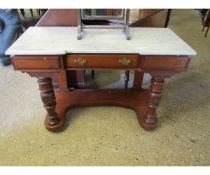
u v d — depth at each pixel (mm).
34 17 3043
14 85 1655
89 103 1342
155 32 1086
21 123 1272
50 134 1199
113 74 1862
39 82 974
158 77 969
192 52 863
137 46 901
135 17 1218
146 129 1212
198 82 1744
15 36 1880
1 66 1956
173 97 1540
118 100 1367
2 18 1786
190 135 1211
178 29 3076
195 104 1472
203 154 1098
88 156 1076
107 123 1287
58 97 1371
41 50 840
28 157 1067
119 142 1156
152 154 1092
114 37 1002
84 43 922
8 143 1141
